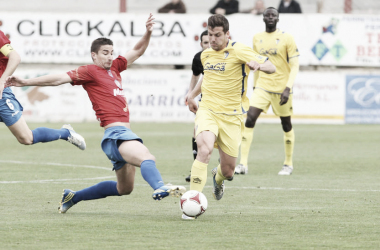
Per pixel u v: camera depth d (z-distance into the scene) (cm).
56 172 2847
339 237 1481
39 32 6009
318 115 5897
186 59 6019
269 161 3406
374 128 5541
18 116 1933
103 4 7250
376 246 1387
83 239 1439
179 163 3225
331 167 3144
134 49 1852
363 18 5941
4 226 1588
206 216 1772
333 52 5969
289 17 5953
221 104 1886
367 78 5897
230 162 1925
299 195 2222
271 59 3005
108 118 1712
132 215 1783
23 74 5938
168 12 6194
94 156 3566
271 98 2994
